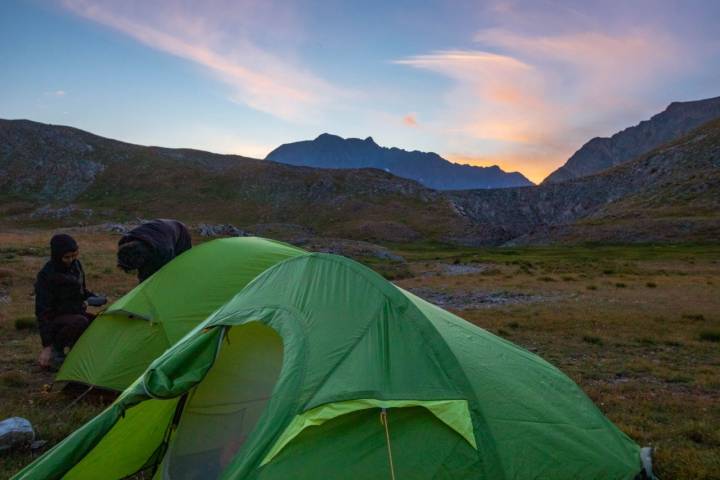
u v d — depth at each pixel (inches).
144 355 307.3
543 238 4106.8
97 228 2883.9
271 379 211.5
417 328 190.9
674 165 6058.1
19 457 224.4
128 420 200.5
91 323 342.6
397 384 172.9
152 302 323.0
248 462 154.7
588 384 377.4
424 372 179.6
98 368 306.8
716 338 544.4
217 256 358.0
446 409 170.2
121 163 7317.9
